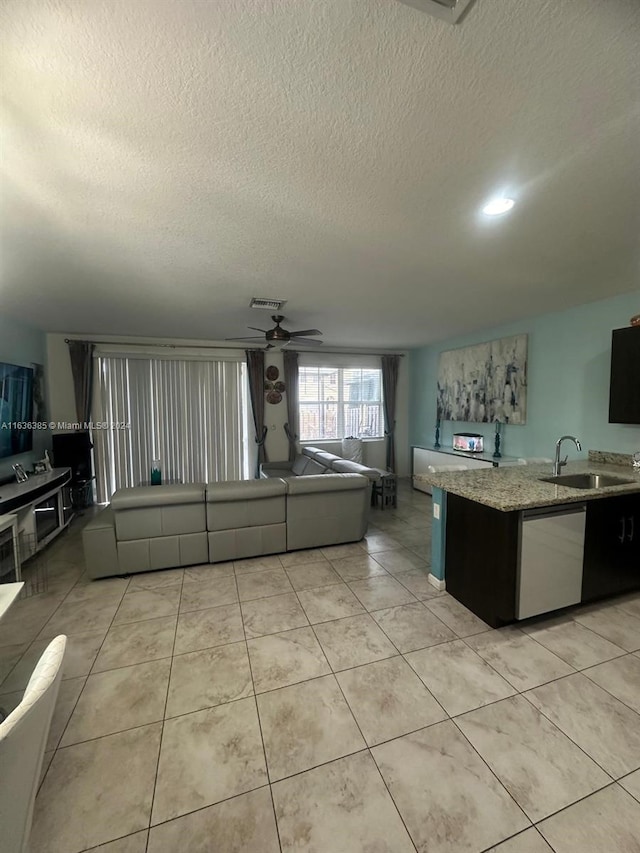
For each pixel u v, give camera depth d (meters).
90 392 5.17
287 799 1.27
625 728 1.53
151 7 0.88
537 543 2.17
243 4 0.88
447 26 0.93
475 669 1.88
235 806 1.25
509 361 4.62
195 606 2.50
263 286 3.06
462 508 2.46
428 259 2.50
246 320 4.28
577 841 1.13
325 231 2.07
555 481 2.84
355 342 6.00
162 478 5.49
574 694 1.71
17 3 0.87
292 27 0.94
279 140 1.34
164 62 1.03
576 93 1.14
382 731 1.53
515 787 1.30
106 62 1.02
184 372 5.59
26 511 3.16
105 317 4.11
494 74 1.07
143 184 1.61
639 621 2.30
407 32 0.95
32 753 0.72
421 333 5.22
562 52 1.00
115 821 1.21
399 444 7.04
